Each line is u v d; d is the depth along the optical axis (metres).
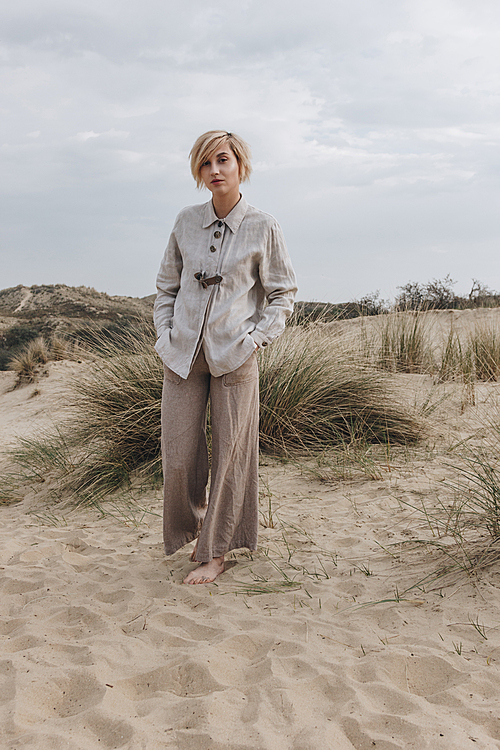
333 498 3.66
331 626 2.12
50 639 2.08
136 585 2.56
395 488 3.69
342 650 1.96
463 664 1.83
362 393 5.02
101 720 1.59
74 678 1.79
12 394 10.26
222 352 2.47
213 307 2.49
